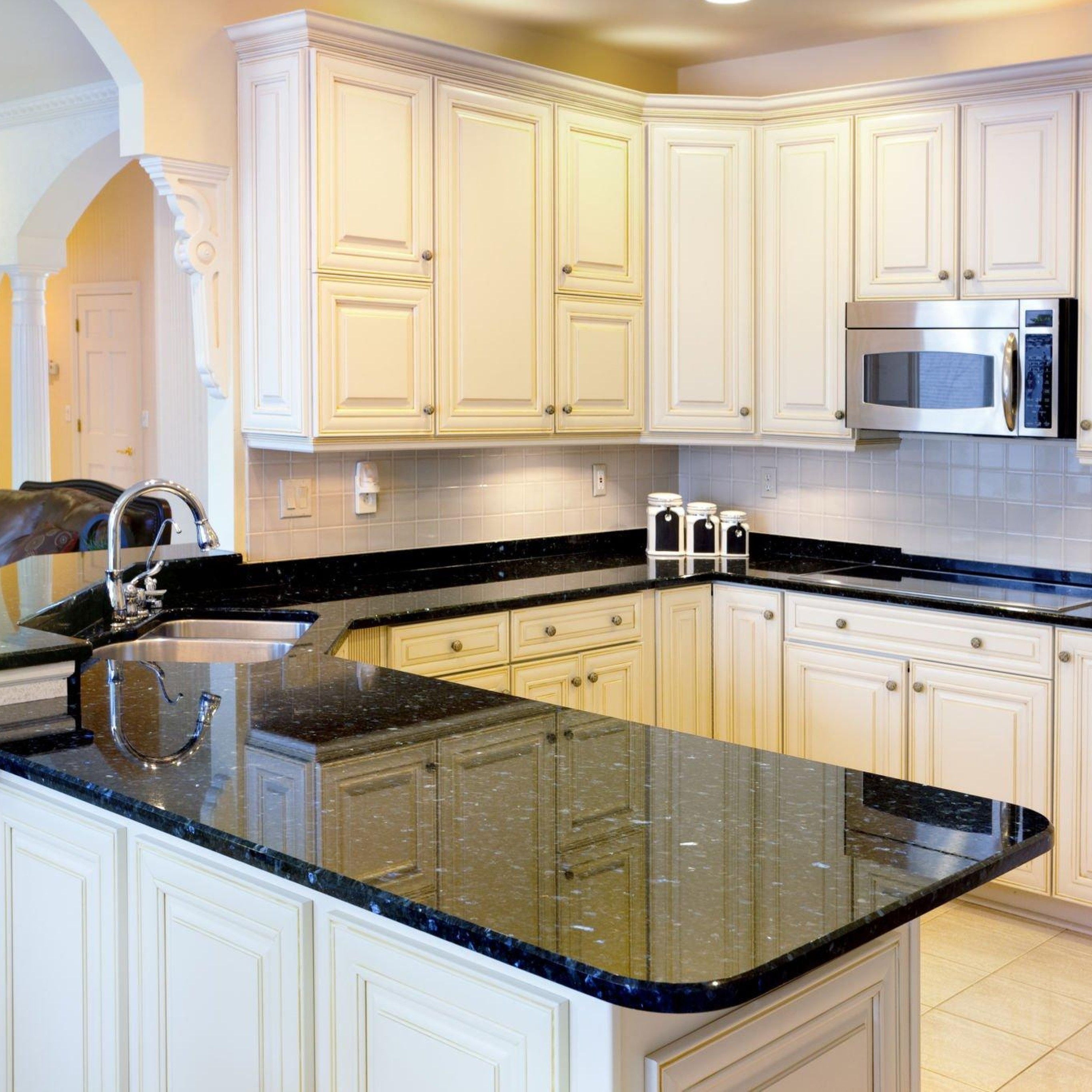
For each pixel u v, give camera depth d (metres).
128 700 2.42
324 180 3.52
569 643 4.05
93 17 3.43
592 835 1.68
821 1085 1.58
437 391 3.87
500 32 4.43
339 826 1.71
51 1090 2.15
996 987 3.38
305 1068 1.68
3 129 6.35
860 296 4.30
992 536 4.39
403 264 3.73
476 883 1.51
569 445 4.59
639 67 4.90
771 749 4.42
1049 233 3.88
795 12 4.25
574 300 4.29
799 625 4.31
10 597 2.91
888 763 4.10
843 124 4.29
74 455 8.66
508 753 2.07
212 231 3.71
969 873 1.55
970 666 3.88
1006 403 3.91
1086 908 3.70
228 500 3.83
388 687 2.55
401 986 1.55
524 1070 1.40
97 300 8.39
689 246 4.53
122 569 3.35
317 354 3.55
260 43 3.61
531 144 4.09
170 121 3.58
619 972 1.27
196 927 1.83
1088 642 3.61
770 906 1.44
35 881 2.14
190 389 7.80
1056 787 3.71
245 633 3.44
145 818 1.79
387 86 3.65
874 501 4.70
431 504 4.39
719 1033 1.42
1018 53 4.27
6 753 2.06
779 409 4.50
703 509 4.84
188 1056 1.87
